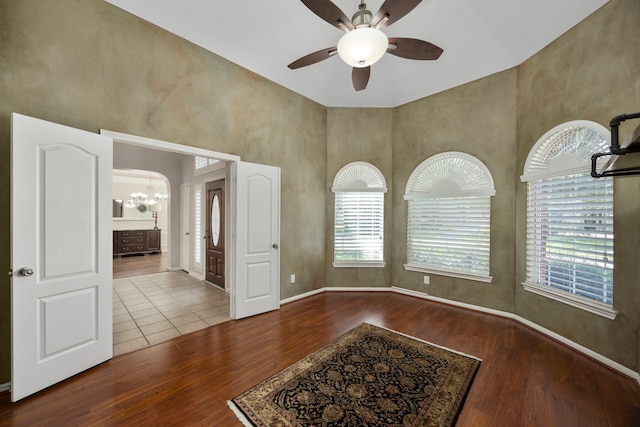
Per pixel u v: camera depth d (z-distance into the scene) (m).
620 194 2.25
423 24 3.10
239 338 2.79
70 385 1.98
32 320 1.87
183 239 6.21
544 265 2.94
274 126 3.72
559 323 2.73
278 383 2.04
